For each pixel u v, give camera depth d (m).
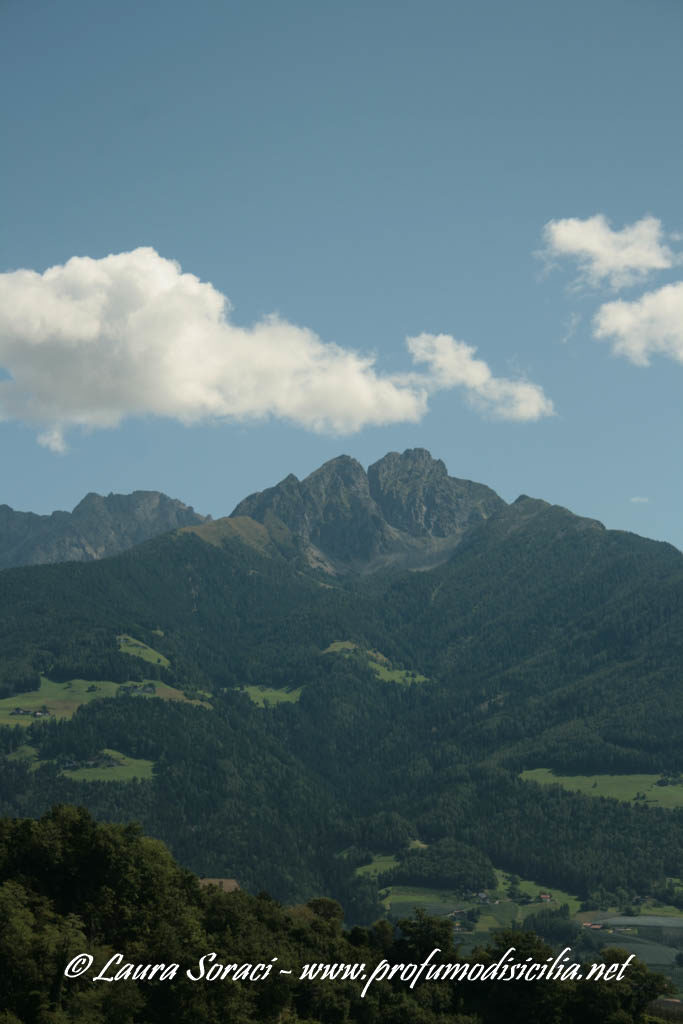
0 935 152.75
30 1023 145.75
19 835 188.00
